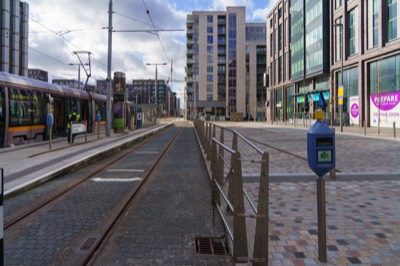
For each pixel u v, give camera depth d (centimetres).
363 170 911
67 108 2125
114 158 1284
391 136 2228
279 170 923
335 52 4222
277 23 6481
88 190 732
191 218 536
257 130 3297
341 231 445
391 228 455
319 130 336
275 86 6650
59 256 390
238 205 353
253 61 10488
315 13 4644
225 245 424
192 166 1073
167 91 13850
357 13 3694
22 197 671
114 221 519
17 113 1530
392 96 3139
